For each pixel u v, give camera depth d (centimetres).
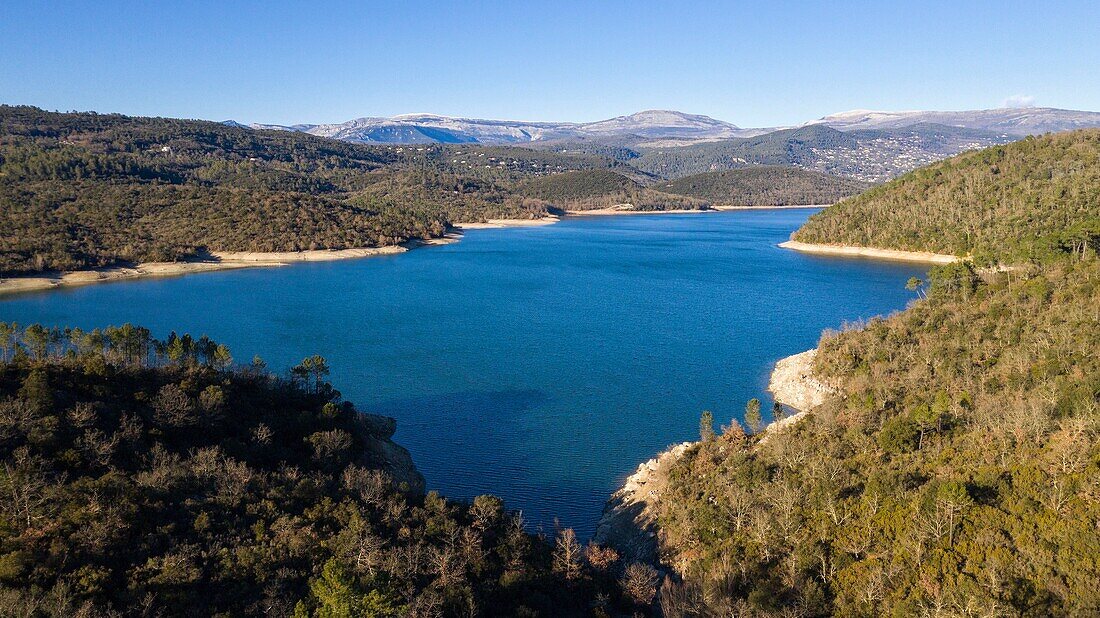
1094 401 7131
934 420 7750
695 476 7975
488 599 5512
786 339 15175
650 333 15850
